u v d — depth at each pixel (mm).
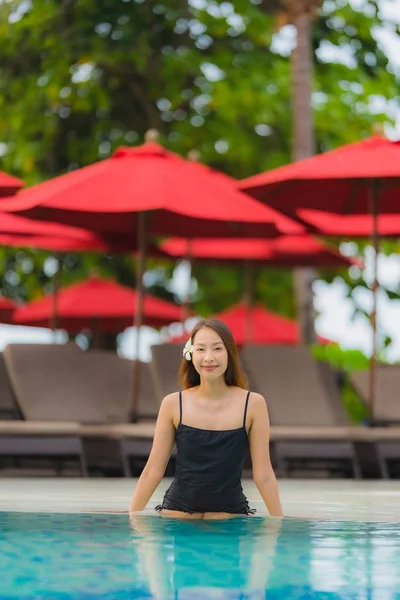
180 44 27422
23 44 26547
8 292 29203
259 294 28703
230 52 26875
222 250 20156
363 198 15484
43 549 5480
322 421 14172
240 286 28484
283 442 13133
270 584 4629
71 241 18688
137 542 5758
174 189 13797
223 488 6996
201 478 6977
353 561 5199
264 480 7105
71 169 27969
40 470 13922
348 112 26047
